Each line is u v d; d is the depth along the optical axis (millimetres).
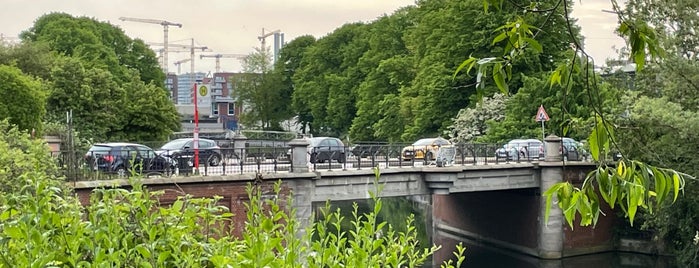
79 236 4406
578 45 3639
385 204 57125
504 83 3822
